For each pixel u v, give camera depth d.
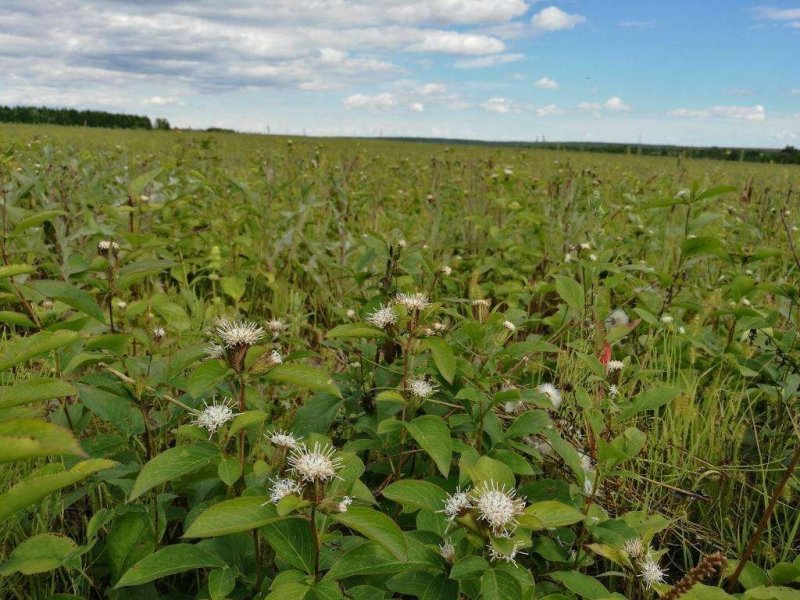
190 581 2.34
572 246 5.10
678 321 4.21
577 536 2.38
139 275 2.68
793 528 2.68
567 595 1.98
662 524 2.25
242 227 6.05
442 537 1.94
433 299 4.63
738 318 3.76
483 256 5.64
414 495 1.86
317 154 9.14
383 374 2.90
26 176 5.46
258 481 2.13
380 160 13.52
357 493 1.83
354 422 2.86
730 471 2.96
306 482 1.63
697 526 2.79
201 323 3.97
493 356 2.62
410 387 2.55
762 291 4.47
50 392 1.67
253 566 2.00
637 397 2.19
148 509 2.07
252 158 10.84
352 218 6.85
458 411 2.77
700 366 3.95
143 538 2.03
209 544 1.95
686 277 5.31
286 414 3.12
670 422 3.25
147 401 2.37
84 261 2.98
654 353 3.94
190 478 2.07
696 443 3.06
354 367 3.11
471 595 1.79
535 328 4.70
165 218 5.71
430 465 2.73
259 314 5.05
